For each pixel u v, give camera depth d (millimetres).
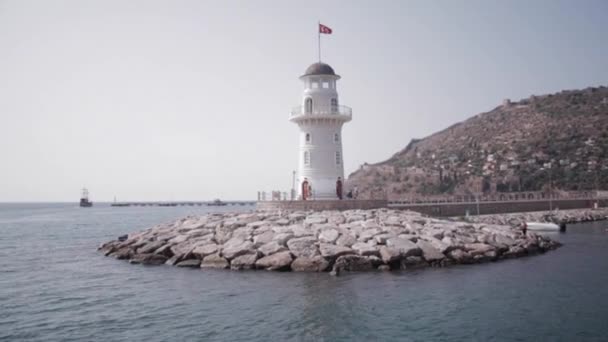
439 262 34562
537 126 162500
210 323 22984
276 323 22688
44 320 24312
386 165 173625
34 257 47750
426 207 68938
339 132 52281
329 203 47688
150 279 32781
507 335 20766
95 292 29938
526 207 84438
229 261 35156
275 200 48750
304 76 52438
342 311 24203
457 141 178125
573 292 27516
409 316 23328
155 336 21453
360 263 32938
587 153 133750
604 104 166250
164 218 147375
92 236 75250
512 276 31516
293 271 32969
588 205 95312
